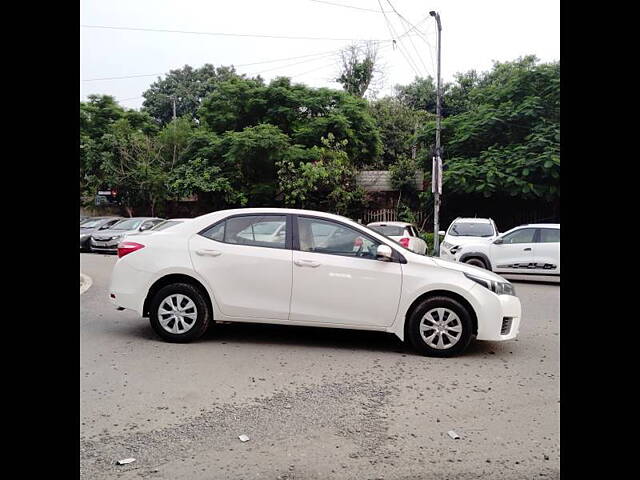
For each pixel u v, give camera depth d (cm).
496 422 458
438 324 657
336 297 668
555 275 1451
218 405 484
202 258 685
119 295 705
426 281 659
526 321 907
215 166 2588
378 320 667
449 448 408
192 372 575
